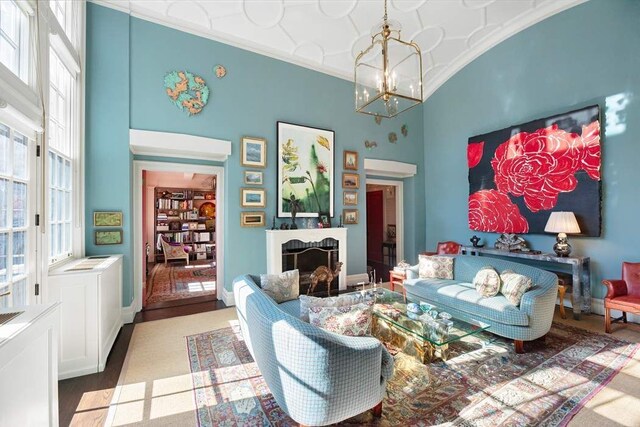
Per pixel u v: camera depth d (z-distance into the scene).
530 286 2.85
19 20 2.03
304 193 4.80
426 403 1.93
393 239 7.63
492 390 2.07
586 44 3.85
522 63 4.57
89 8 3.37
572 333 3.07
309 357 1.47
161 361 2.52
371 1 3.97
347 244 5.31
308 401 1.49
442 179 5.98
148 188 8.00
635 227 3.43
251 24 4.11
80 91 3.20
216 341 2.92
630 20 3.48
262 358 1.79
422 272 3.99
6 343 1.06
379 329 2.79
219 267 4.48
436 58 5.45
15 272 1.92
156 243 8.04
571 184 3.90
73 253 3.11
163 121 3.74
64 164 2.93
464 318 2.67
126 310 3.45
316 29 4.36
